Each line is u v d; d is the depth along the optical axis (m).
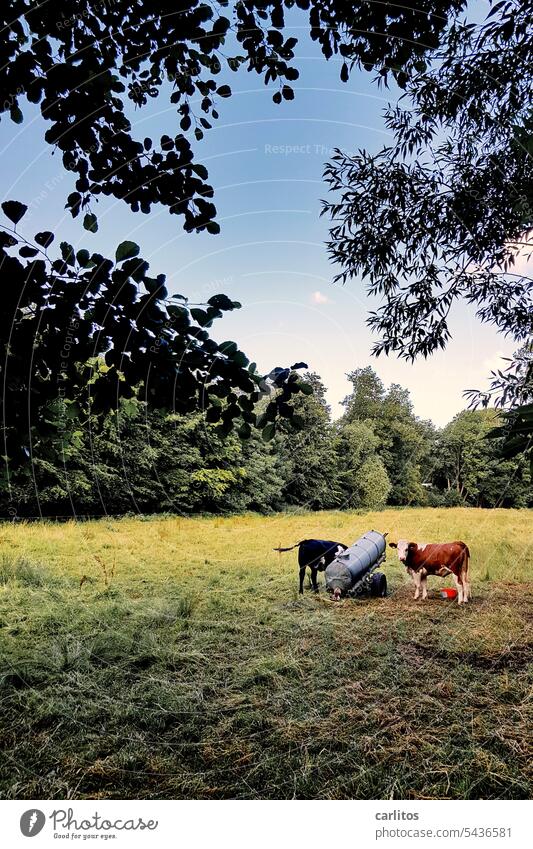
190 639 4.18
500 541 8.45
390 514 14.24
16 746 2.63
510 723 2.80
